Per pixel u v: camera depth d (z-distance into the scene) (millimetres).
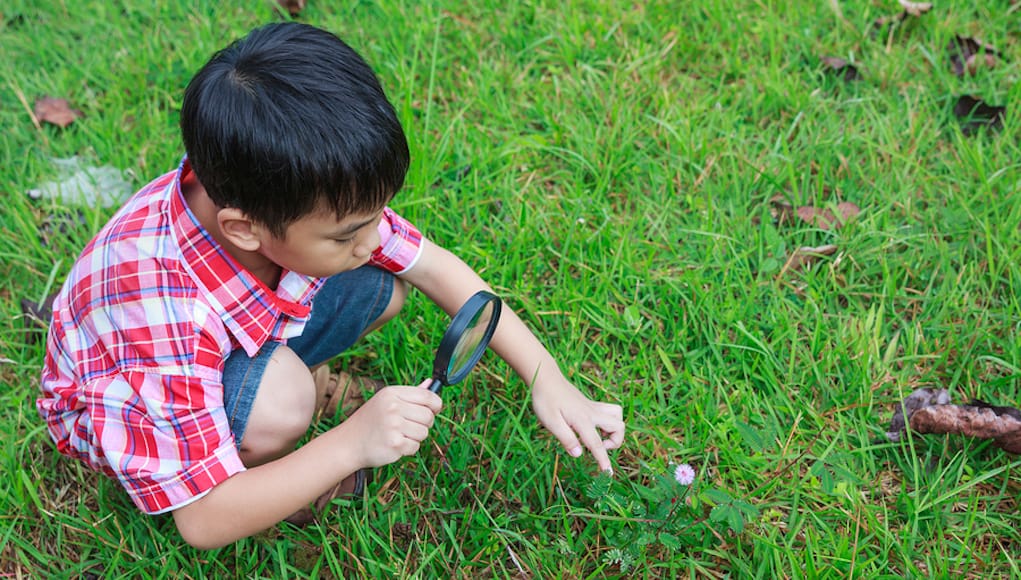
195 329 1620
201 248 1615
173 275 1615
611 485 1942
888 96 2967
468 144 2816
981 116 2850
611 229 2529
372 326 2094
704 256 2488
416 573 1836
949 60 3059
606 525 1916
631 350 2322
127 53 3250
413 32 3223
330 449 1685
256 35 1538
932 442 2053
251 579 1886
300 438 1951
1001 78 2980
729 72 3096
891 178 2670
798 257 2484
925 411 2031
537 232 2529
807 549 1792
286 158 1405
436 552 1863
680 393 2215
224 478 1657
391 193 1515
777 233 2537
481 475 2051
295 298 1771
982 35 3162
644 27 3244
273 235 1507
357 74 1501
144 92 3072
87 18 3400
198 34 3270
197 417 1627
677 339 2270
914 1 3264
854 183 2713
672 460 2031
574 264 2471
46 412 1851
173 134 2928
